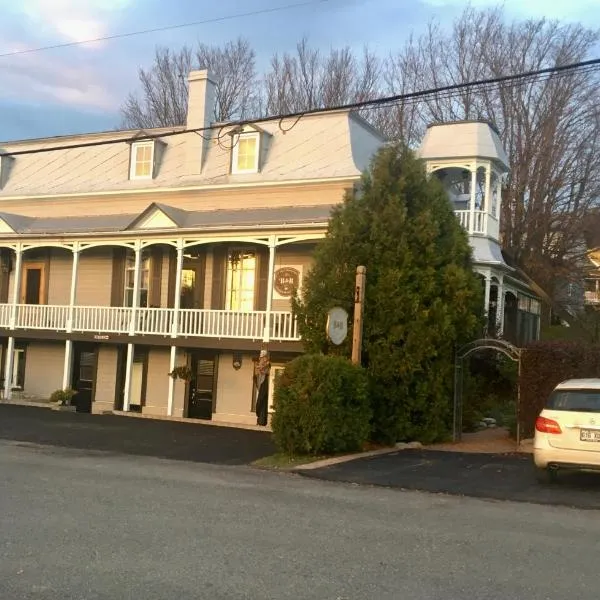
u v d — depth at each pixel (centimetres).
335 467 1259
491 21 4450
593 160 3106
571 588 561
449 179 2538
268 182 2277
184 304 2353
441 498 1002
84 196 2569
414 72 3641
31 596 513
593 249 3228
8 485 980
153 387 2394
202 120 2494
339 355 1536
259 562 611
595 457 1037
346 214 1619
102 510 820
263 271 2248
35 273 2595
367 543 694
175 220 2181
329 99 3912
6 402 2358
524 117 3188
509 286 2580
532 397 1527
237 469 1267
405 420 1547
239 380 2267
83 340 2312
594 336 2434
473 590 548
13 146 2884
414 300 1528
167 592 526
